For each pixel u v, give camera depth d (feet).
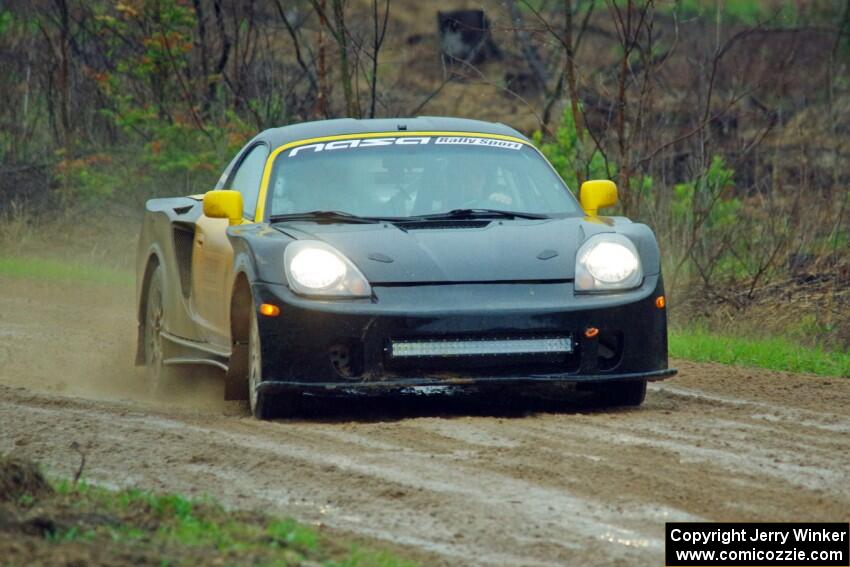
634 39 174.40
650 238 97.71
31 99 297.33
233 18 271.49
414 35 379.96
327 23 212.02
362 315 89.81
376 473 76.74
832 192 197.88
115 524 61.31
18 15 305.12
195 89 266.57
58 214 270.67
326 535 64.69
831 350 153.17
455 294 91.15
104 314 178.09
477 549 63.36
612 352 94.84
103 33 280.92
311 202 102.83
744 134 258.98
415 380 89.71
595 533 65.87
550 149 207.31
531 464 78.89
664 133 224.74
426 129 110.22
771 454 82.84
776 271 182.19
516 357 91.30
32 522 59.21
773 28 301.43
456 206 103.24
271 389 90.43
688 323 166.71
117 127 282.36
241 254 95.76
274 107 258.16
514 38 287.48
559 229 98.12
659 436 87.71
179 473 77.25
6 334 156.15
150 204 127.95
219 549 58.34
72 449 83.25
